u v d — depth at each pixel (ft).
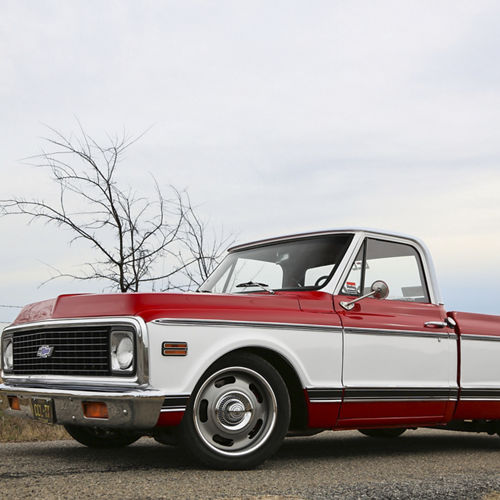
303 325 16.79
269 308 16.55
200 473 15.16
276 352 16.28
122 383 14.73
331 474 15.60
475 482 14.58
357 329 17.75
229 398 15.76
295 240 19.95
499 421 21.75
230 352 15.83
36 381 16.61
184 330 15.03
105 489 13.33
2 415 26.37
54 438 23.61
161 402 14.44
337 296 18.01
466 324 20.17
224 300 15.97
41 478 14.55
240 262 20.99
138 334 14.58
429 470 16.56
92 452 19.01
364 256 19.01
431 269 20.52
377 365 18.03
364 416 17.75
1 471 15.47
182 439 15.17
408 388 18.45
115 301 15.34
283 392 16.14
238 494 12.96
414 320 19.15
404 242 20.17
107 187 32.68
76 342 15.88
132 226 33.01
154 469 15.78
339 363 17.31
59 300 16.61
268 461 17.63
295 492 13.21
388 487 13.74
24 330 17.46
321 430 17.56
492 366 20.61
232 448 15.79
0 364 19.07
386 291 18.03
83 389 14.97
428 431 28.63
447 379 19.53
